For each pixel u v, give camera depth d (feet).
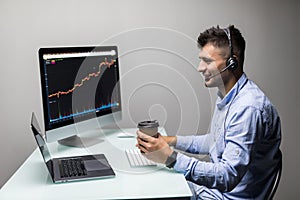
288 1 8.33
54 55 6.59
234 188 5.82
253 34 8.42
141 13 8.27
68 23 8.21
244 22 8.38
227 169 5.35
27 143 8.48
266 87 8.60
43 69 6.44
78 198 4.87
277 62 8.52
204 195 6.11
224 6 8.32
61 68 6.71
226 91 6.11
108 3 8.21
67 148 6.91
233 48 5.96
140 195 4.91
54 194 5.01
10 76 8.27
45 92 6.48
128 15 8.26
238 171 5.38
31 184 5.38
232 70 5.98
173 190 5.05
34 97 8.36
